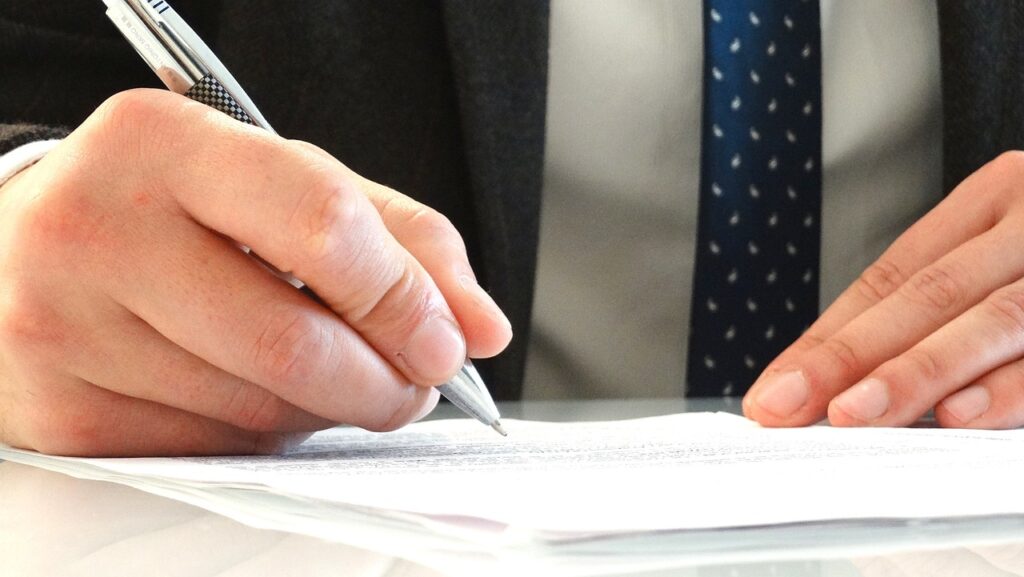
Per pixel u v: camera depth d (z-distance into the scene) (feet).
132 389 1.30
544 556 0.60
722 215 2.91
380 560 0.65
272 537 0.77
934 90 3.24
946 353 1.83
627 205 3.22
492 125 2.83
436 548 0.63
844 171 3.27
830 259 3.31
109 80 2.97
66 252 1.24
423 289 1.29
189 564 0.74
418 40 3.06
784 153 2.92
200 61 1.43
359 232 1.21
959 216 2.34
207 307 1.23
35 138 1.74
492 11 2.85
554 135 3.15
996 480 0.84
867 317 2.03
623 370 3.30
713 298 2.95
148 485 0.97
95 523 0.90
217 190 1.21
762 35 2.89
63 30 2.84
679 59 3.15
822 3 3.24
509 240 2.85
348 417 1.32
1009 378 1.84
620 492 0.74
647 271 3.26
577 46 3.12
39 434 1.32
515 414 2.22
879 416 1.77
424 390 1.38
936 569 0.63
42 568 0.75
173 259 1.23
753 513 0.68
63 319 1.26
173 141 1.25
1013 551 0.66
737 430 1.57
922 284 2.07
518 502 0.68
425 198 3.07
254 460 1.17
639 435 1.47
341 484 0.81
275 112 3.03
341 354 1.26
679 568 0.61
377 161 3.05
